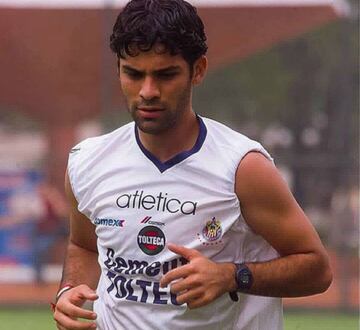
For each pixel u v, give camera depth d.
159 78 9.87
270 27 41.41
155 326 10.37
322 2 39.66
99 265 11.59
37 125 53.47
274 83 42.56
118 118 39.66
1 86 45.69
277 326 10.91
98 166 10.61
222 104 43.81
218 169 10.21
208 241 10.22
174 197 10.24
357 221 37.38
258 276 10.14
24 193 37.81
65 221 37.84
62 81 45.09
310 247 10.33
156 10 9.80
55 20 43.16
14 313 34.50
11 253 37.59
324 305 35.78
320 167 38.00
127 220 10.35
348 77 37.47
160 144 10.33
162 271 10.29
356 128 37.69
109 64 38.00
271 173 10.20
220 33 41.91
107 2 37.59
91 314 10.39
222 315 10.48
